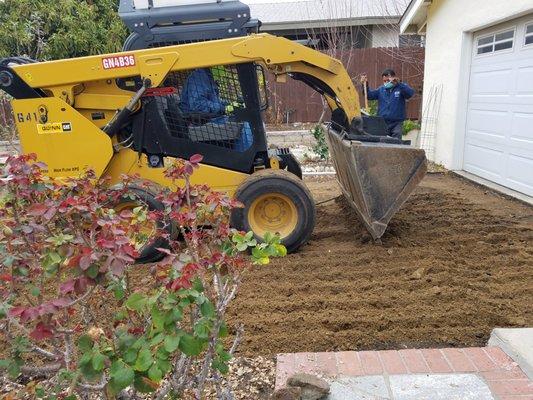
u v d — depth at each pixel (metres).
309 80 5.38
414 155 4.69
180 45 4.78
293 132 12.40
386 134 5.28
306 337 3.46
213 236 2.22
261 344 3.39
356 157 4.69
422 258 4.82
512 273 4.41
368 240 5.25
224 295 2.12
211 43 4.78
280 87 14.91
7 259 1.83
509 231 5.56
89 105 5.00
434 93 10.12
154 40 5.14
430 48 10.32
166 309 1.72
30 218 2.01
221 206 2.23
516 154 7.29
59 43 12.99
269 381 2.97
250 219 4.95
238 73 5.01
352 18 16.56
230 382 2.95
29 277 1.93
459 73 8.88
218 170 5.21
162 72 4.78
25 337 1.90
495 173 7.98
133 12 5.11
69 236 1.86
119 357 1.74
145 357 1.68
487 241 5.27
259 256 2.08
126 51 5.09
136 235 2.32
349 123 5.17
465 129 9.10
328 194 7.66
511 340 3.13
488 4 7.69
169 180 5.14
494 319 3.60
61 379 1.77
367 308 3.86
